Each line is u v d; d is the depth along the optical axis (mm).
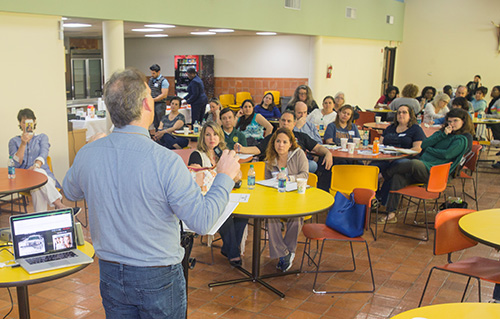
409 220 6117
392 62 16703
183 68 14469
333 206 4141
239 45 13805
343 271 4473
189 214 1845
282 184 4023
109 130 8125
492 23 15266
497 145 9477
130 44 15500
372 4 14234
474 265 3352
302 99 8547
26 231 2584
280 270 4426
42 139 5539
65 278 4199
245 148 5832
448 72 16250
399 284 4219
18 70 6285
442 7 16016
